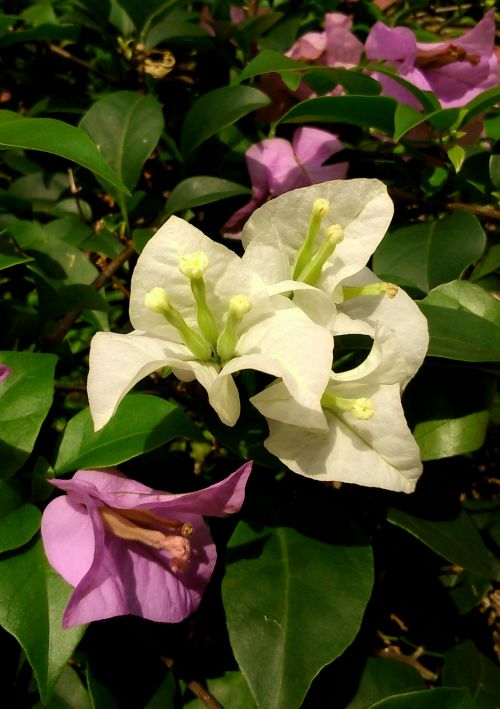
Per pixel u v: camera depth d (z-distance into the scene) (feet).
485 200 0.99
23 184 1.15
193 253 0.64
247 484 0.81
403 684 0.85
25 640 0.64
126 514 0.66
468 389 0.81
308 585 0.71
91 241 1.03
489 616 1.02
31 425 0.74
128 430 0.74
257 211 0.74
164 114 1.20
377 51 1.00
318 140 1.03
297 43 1.09
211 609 0.90
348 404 0.65
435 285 0.88
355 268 0.71
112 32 1.20
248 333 0.65
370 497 0.84
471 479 1.09
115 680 0.76
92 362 0.60
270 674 0.66
